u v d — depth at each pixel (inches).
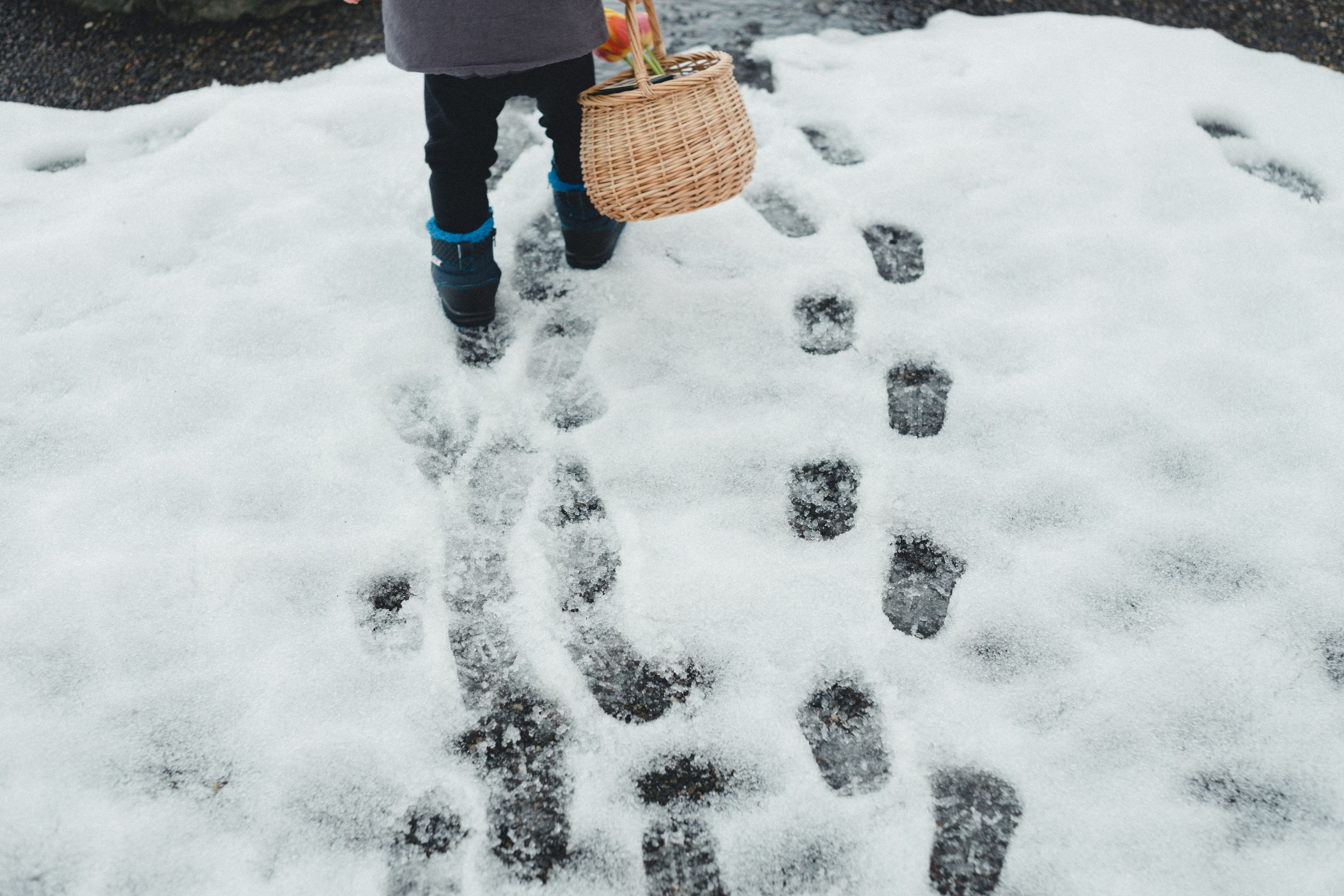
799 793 56.9
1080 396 75.4
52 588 63.5
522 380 77.5
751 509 69.6
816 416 75.0
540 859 55.0
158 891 52.4
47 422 72.7
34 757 56.5
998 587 65.2
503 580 66.2
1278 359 77.2
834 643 62.7
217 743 57.9
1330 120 100.0
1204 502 68.8
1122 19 115.4
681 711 60.4
